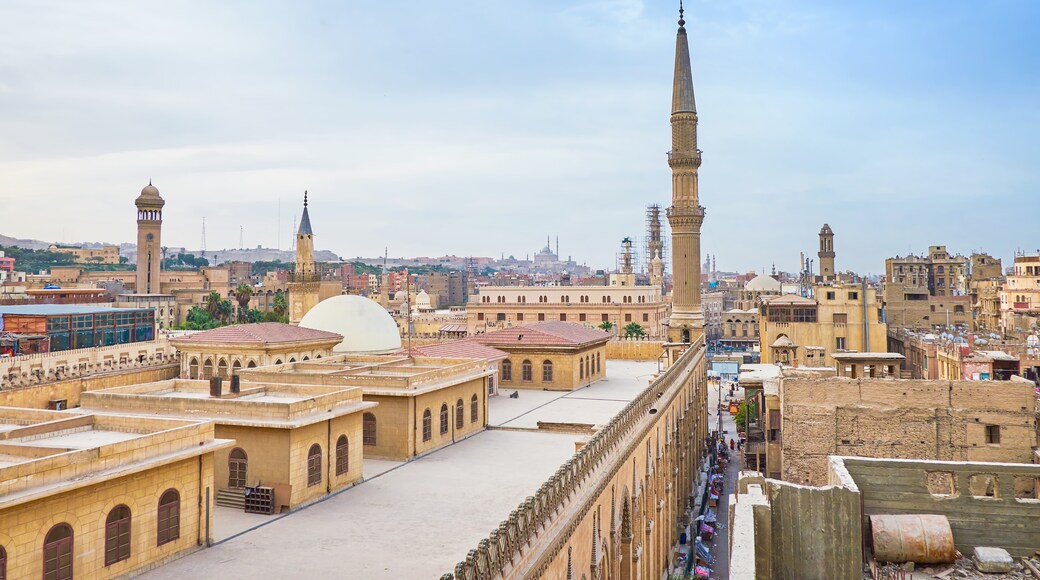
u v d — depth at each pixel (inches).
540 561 1026.7
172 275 7864.2
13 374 2224.4
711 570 2271.2
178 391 1721.2
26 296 4992.6
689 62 4357.8
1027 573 711.1
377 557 1099.9
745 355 6806.1
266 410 1378.0
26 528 905.5
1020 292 5565.9
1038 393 2190.0
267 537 1195.3
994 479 786.2
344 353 2928.2
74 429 1237.7
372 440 1759.4
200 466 1151.6
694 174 4333.2
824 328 4288.9
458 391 1995.6
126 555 1027.9
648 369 3690.9
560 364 2928.2
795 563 662.5
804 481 1934.1
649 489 2016.5
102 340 3555.6
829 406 1932.8
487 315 7106.3
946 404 1888.5
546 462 1722.4
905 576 700.0
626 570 1722.4
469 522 1273.4
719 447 3853.3
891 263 7377.0
